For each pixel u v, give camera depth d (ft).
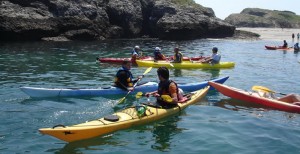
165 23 125.29
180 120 26.45
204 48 94.58
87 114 27.81
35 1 107.55
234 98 33.60
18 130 23.68
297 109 29.50
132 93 34.81
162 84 27.40
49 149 20.40
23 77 43.70
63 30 109.29
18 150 20.24
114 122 23.16
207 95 35.17
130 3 127.03
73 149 20.43
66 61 60.29
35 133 23.13
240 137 23.21
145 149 20.71
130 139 22.18
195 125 25.39
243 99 32.86
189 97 31.71
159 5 131.95
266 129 25.00
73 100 31.99
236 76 49.32
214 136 23.22
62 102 31.24
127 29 124.36
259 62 66.95
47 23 104.88
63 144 21.18
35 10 105.70
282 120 27.27
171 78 46.32
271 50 93.91
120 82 34.58
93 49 83.30
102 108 29.68
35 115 27.17
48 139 22.03
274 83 44.34
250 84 43.34
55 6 108.68
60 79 43.01
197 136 23.12
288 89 40.57
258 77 48.85
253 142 22.34
